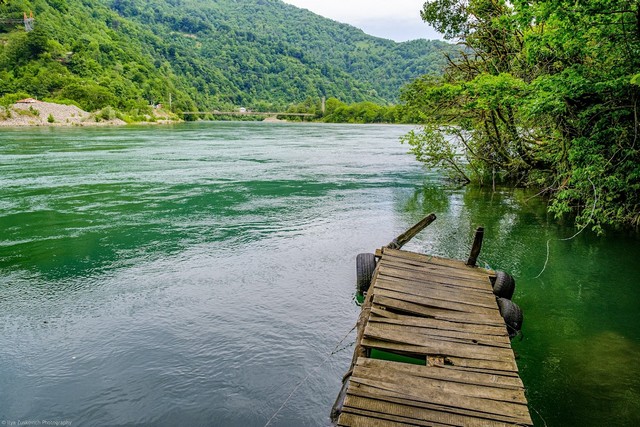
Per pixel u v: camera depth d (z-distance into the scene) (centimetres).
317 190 1858
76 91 10106
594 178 1173
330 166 2609
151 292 860
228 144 4253
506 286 820
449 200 1691
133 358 650
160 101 14112
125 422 529
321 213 1465
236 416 540
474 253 877
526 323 787
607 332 755
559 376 629
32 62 11312
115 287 880
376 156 3200
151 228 1270
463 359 562
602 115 1162
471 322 660
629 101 1118
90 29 16250
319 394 579
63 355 656
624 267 1041
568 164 1391
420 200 1684
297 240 1178
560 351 695
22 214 1413
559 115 1259
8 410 545
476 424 454
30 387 587
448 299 732
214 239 1178
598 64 1205
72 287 880
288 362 645
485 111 1822
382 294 734
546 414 552
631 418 543
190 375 613
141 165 2555
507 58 1781
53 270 963
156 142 4372
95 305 808
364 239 1195
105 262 1010
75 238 1177
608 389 599
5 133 5350
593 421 539
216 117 17350
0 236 1188
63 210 1468
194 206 1542
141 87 14150
